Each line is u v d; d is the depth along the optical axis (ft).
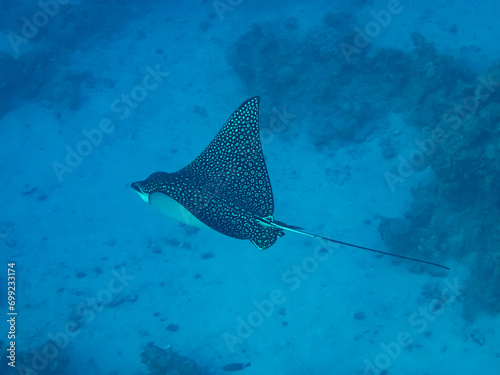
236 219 15.49
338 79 40.22
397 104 37.37
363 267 29.07
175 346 27.99
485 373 22.20
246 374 25.46
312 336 26.35
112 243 35.94
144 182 16.37
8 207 40.60
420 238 28.30
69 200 40.16
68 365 28.86
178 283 31.81
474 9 43.09
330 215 32.89
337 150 37.04
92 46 55.83
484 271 24.54
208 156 17.47
